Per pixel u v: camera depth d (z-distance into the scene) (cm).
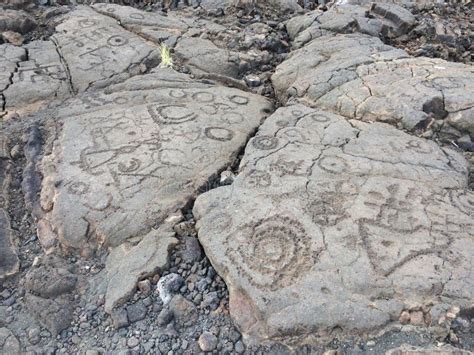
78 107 265
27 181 218
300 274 158
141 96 272
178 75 298
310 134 229
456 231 173
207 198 193
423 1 379
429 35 332
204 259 177
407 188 192
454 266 159
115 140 234
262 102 274
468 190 196
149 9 405
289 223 176
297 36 337
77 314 169
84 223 193
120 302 167
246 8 381
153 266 174
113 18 364
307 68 289
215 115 255
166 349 153
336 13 342
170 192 204
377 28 329
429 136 234
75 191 205
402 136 228
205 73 307
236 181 199
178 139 234
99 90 289
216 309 162
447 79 254
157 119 250
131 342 156
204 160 222
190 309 162
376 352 142
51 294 174
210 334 154
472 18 368
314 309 149
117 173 213
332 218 177
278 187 193
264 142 224
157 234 185
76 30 343
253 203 186
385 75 265
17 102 276
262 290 155
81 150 229
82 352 157
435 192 192
